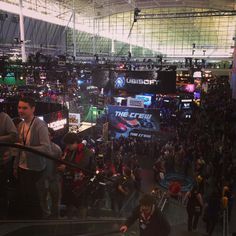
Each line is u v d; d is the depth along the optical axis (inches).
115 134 678.5
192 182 509.0
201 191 404.2
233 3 1674.5
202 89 1192.8
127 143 651.5
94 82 713.0
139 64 1088.8
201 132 677.3
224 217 337.7
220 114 804.0
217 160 503.8
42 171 132.2
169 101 856.9
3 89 768.3
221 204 348.5
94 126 770.2
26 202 129.2
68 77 921.5
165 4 1812.3
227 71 1466.5
